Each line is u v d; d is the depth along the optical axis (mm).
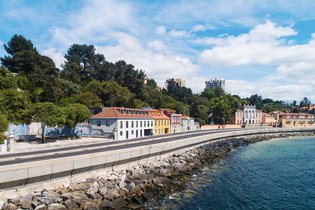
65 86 102000
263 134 122062
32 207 24500
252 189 38094
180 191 35594
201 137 69000
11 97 59000
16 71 96438
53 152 39562
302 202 33375
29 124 58875
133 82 134000
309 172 49406
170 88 187625
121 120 72938
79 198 27000
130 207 28656
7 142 43375
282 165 55594
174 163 47156
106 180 33312
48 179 28672
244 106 165375
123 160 38406
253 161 59500
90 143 56156
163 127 96750
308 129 143625
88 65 142125
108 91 107500
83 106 68875
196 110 149125
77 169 31406
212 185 39094
